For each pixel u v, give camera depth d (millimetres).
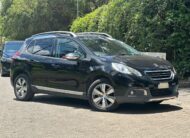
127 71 10406
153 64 10711
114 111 10797
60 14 41219
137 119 9766
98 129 8812
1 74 23359
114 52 11492
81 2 40625
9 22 42812
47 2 40406
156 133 8383
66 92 11656
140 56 11234
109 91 10680
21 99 12945
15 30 41875
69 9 41094
